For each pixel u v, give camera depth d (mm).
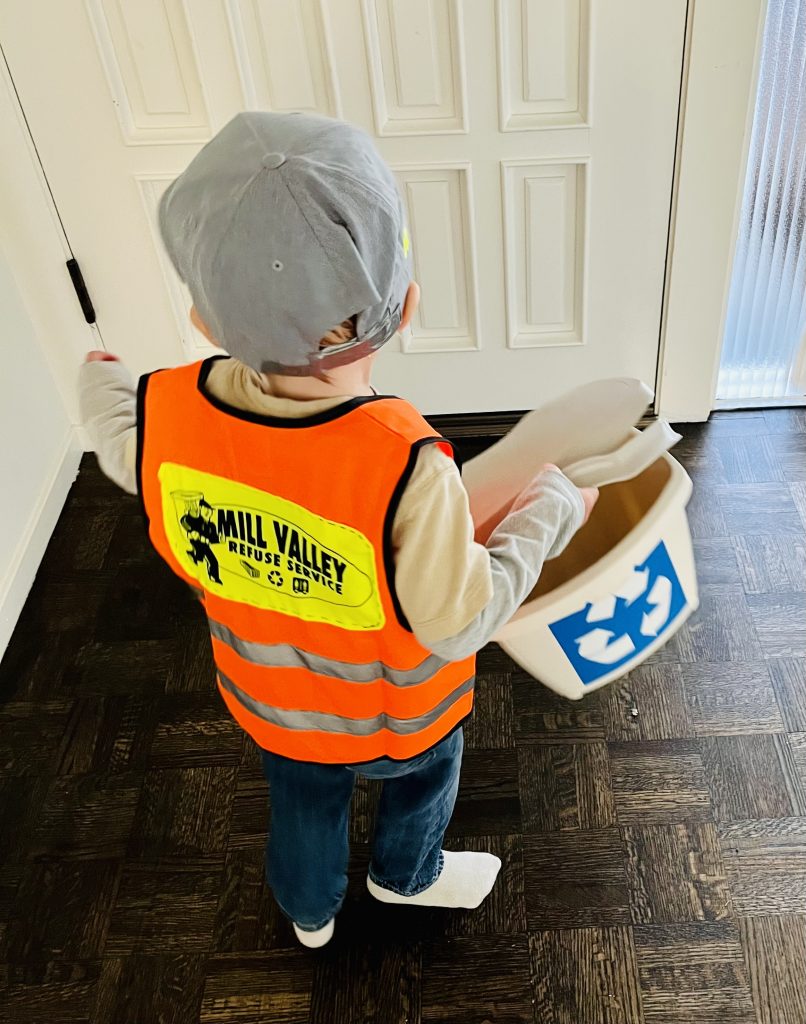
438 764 1185
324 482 800
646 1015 1381
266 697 1037
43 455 2156
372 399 800
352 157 719
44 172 1895
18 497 2033
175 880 1567
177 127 1849
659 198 1934
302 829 1203
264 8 1699
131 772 1716
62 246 2000
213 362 886
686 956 1431
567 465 1074
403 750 1068
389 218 721
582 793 1630
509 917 1489
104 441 997
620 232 1989
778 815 1576
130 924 1521
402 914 1502
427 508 778
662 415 2281
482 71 1771
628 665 1229
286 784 1150
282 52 1760
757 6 1656
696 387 2217
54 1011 1438
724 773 1636
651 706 1737
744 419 2281
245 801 1659
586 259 2027
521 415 2311
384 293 742
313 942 1442
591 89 1785
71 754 1750
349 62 1766
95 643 1934
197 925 1514
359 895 1531
